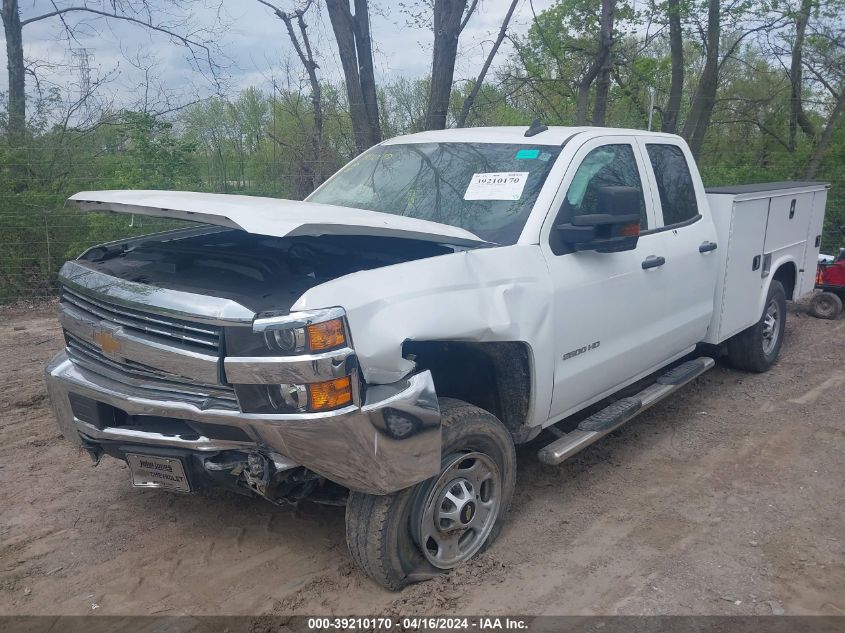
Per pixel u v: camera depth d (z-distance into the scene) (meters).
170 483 3.34
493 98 14.62
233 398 3.02
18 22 13.37
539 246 3.92
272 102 14.01
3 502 4.29
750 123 18.23
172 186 11.39
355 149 12.20
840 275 8.73
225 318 2.88
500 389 3.86
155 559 3.71
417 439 3.08
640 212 4.82
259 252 3.58
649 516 4.16
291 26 13.09
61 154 10.80
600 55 11.34
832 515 4.18
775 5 15.28
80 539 3.90
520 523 4.06
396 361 3.04
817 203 7.28
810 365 7.00
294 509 4.21
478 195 4.27
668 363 5.39
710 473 4.73
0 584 3.50
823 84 16.75
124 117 11.92
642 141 5.02
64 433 3.71
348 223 3.08
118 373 3.38
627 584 3.50
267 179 12.43
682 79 16.16
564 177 4.19
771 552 3.79
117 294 3.23
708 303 5.52
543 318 3.80
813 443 5.20
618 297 4.40
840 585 3.50
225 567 3.64
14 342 7.79
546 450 4.02
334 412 2.84
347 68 11.02
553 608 3.31
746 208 5.84
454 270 3.39
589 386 4.33
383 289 3.08
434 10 10.70
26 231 9.84
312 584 3.48
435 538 3.45
